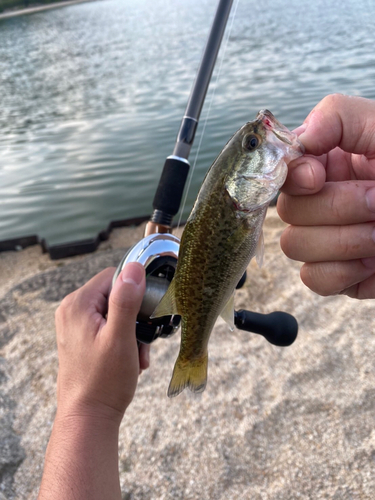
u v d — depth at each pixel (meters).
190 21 4.64
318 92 1.39
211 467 0.32
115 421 0.19
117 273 0.21
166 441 0.34
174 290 0.21
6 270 0.66
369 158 0.22
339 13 3.33
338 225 0.19
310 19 3.28
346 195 0.18
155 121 1.44
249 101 1.42
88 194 0.98
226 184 0.21
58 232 0.83
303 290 0.49
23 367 0.43
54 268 0.64
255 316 0.23
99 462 0.18
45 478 0.17
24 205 0.96
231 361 0.41
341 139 0.19
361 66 1.66
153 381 0.40
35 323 0.50
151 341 0.22
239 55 2.31
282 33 2.88
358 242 0.19
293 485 0.30
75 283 0.57
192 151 1.10
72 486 0.17
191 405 0.37
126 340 0.18
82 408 0.19
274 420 0.34
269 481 0.30
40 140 1.42
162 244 0.22
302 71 1.73
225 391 0.38
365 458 0.30
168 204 0.28
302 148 0.19
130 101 1.75
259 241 0.22
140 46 3.34
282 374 0.39
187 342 0.22
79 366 0.19
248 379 0.39
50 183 1.06
